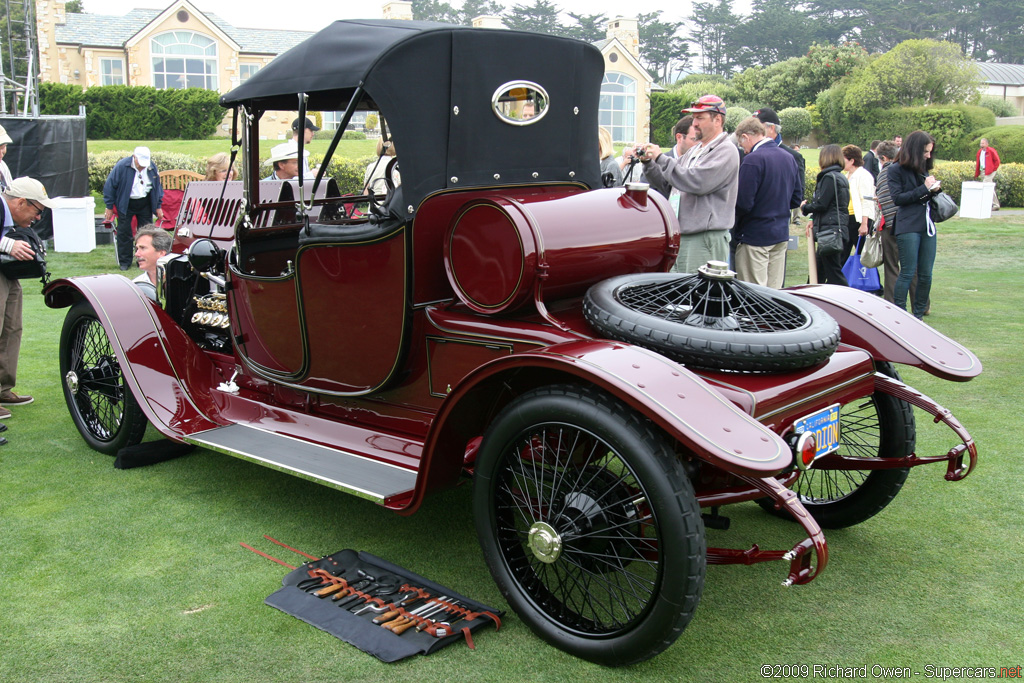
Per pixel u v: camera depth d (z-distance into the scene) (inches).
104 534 125.3
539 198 112.0
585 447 101.0
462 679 90.4
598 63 134.6
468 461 115.4
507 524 101.8
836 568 115.8
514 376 102.7
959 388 204.4
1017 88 2159.2
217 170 256.7
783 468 80.7
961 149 1192.8
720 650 96.1
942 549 121.0
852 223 289.3
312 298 127.8
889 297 283.1
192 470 153.4
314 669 91.7
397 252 114.7
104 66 1305.4
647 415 84.0
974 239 515.5
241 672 91.1
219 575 112.9
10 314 184.1
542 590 100.1
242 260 145.3
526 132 125.4
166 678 90.0
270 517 132.5
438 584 107.9
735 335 95.0
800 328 99.7
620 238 115.0
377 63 108.9
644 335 96.7
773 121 266.2
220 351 166.2
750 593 109.2
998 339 252.8
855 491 125.2
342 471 116.5
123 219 364.5
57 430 174.7
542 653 95.5
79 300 163.3
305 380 135.8
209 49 1328.7
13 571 113.3
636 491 101.0
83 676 90.2
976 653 94.9
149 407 145.0
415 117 112.9
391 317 118.1
